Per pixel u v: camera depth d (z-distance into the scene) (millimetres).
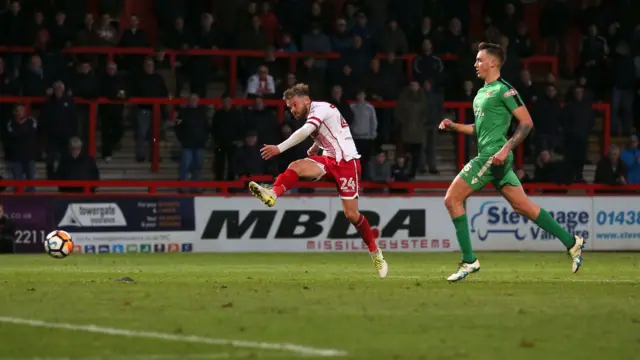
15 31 65438
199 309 22609
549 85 64812
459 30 69812
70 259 49281
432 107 64750
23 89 63219
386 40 67688
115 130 63469
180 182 58312
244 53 67438
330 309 22672
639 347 17500
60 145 60344
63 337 18297
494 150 30734
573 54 78562
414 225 59531
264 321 20547
